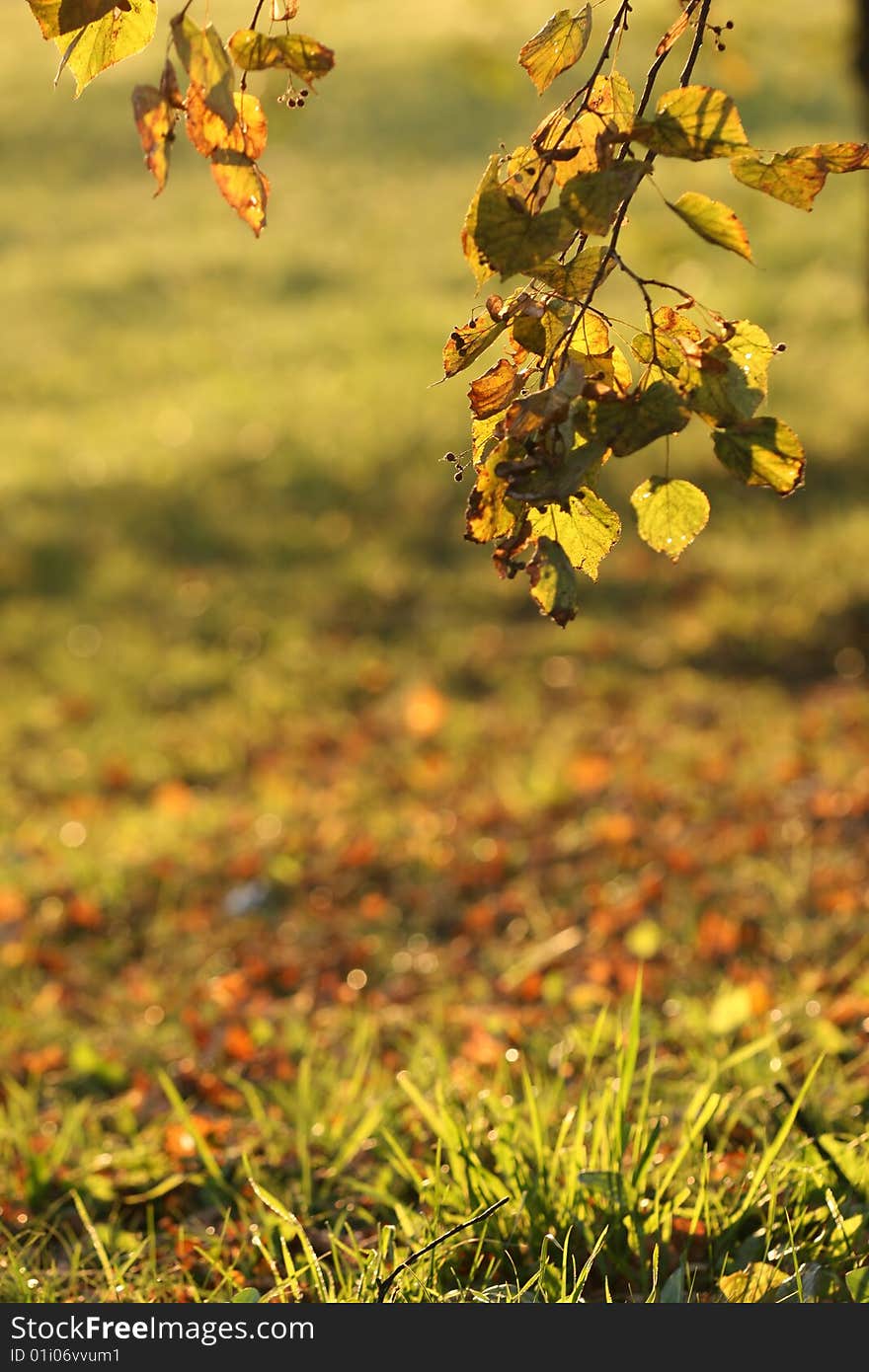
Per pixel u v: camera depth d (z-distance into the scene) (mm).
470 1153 2955
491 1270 2693
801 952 4906
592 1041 3443
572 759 8008
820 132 21422
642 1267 2666
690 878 5875
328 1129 3615
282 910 6328
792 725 8148
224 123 1728
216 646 10953
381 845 6879
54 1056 4602
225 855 6973
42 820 7977
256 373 16859
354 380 15945
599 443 1709
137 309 19891
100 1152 3697
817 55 9938
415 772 8078
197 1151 3590
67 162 26609
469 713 9320
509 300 1857
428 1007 4926
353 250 21438
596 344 1883
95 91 29547
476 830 6957
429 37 30203
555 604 1778
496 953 5520
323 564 12086
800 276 17797
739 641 10086
